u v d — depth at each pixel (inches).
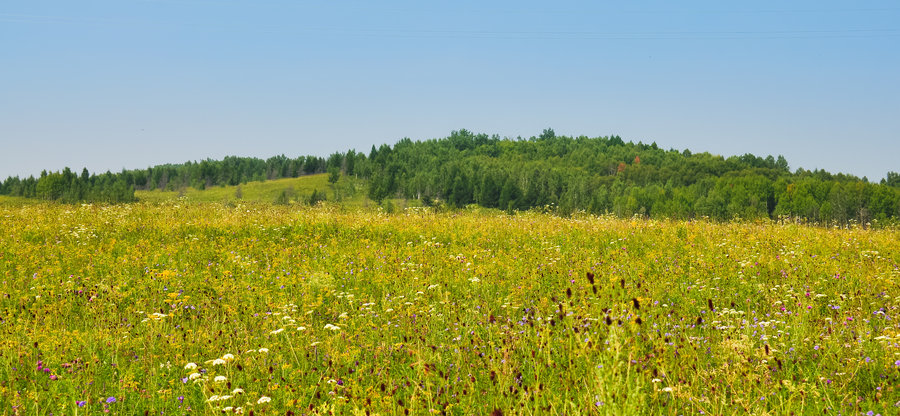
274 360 253.4
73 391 220.2
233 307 341.7
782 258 453.4
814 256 457.7
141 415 210.2
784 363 228.4
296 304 355.6
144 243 521.7
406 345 264.4
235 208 800.3
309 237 591.2
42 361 247.8
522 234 614.9
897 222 698.8
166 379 237.0
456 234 603.5
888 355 228.1
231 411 193.8
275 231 613.6
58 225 616.1
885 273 388.8
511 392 193.9
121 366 253.1
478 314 329.1
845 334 263.4
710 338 263.6
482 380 221.8
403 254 498.0
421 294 364.2
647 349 240.7
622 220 739.4
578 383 192.5
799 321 284.2
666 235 596.1
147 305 357.4
